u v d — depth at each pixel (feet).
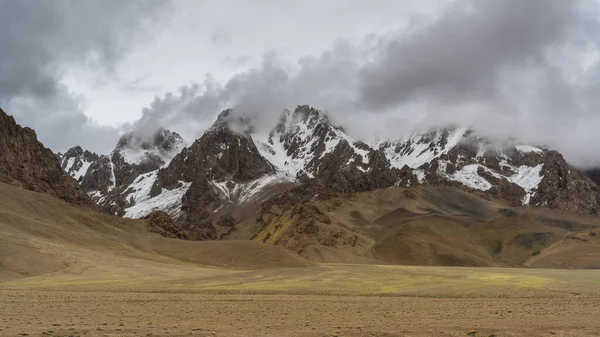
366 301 219.00
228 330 124.47
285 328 130.82
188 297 225.35
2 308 165.37
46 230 440.45
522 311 181.37
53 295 217.56
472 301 223.71
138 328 123.13
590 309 188.44
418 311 180.55
